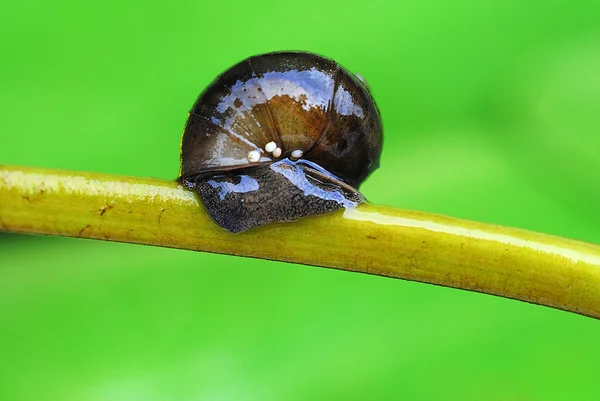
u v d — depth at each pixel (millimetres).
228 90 185
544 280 177
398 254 178
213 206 180
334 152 187
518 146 197
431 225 177
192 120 185
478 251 177
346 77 187
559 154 196
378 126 189
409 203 195
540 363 188
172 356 188
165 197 179
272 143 185
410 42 201
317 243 179
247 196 181
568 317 190
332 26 201
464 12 202
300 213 179
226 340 189
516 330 190
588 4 203
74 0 196
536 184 196
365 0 202
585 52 200
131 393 187
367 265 179
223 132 184
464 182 196
